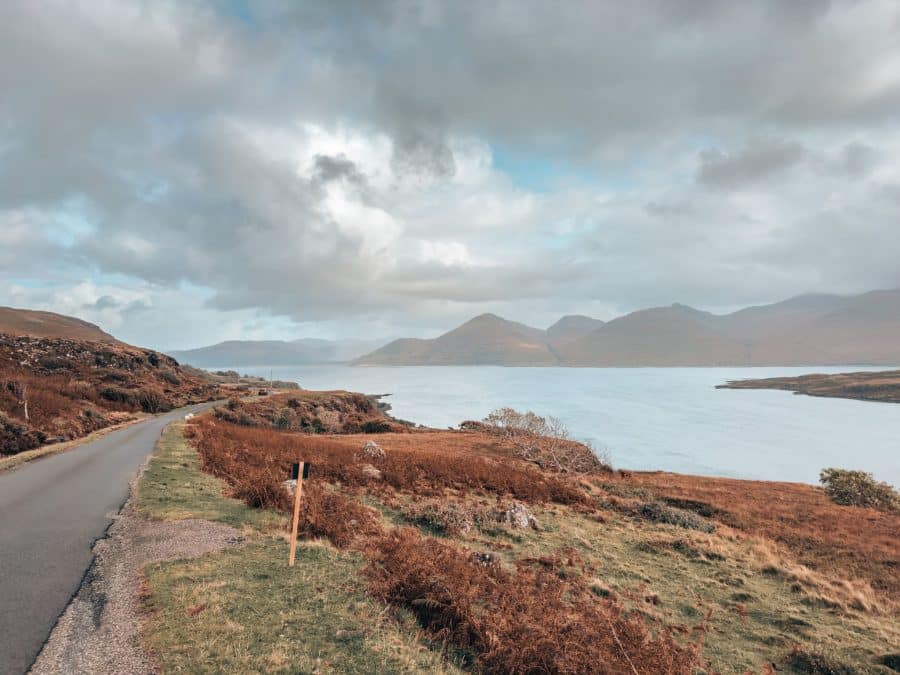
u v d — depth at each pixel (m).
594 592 12.52
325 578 8.74
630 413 186.62
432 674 6.07
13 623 6.55
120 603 7.19
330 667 5.81
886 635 11.78
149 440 29.38
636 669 7.07
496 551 15.20
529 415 56.81
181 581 8.03
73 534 10.66
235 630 6.46
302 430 64.44
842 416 190.25
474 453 43.34
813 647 10.59
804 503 31.94
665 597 13.23
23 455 22.94
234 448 26.83
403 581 8.55
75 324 184.88
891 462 103.12
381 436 56.06
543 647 6.84
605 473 41.62
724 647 10.45
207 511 12.99
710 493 34.47
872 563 19.33
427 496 22.38
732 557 17.86
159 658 5.73
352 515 14.19
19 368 63.44
